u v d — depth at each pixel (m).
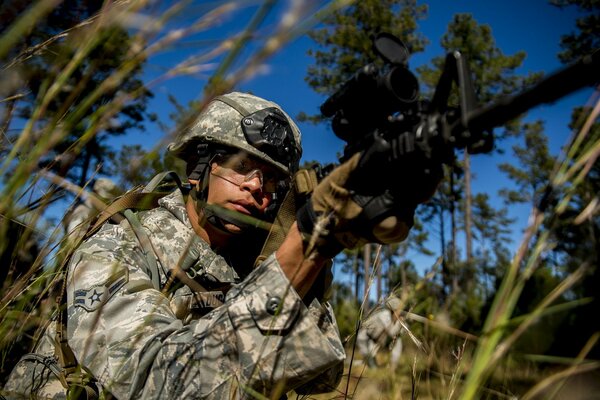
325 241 0.99
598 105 0.74
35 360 1.30
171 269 1.44
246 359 1.00
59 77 0.74
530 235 0.77
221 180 1.49
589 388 1.25
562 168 0.77
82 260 1.25
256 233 1.57
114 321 1.13
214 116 1.57
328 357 1.01
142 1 0.69
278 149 1.55
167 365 1.04
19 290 1.05
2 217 0.86
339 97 1.04
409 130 0.88
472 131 0.77
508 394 1.33
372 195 0.93
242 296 1.05
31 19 0.61
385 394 1.38
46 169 0.89
